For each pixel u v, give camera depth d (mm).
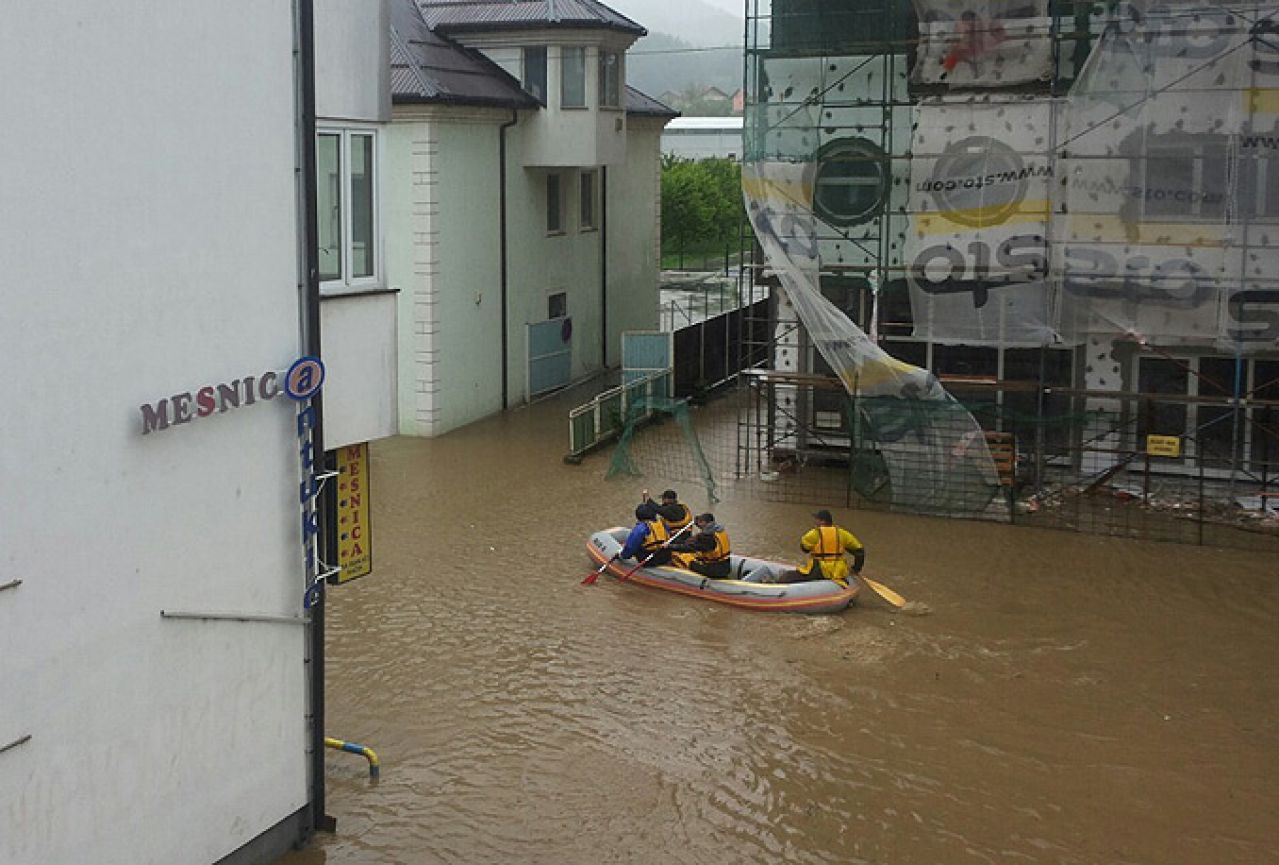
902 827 10789
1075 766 11875
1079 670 14039
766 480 21734
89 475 8047
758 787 11430
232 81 8883
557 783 11430
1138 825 10828
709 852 10359
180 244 8570
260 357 9359
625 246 32875
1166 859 10305
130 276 8203
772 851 10391
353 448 10891
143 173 8234
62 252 7723
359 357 10766
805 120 20750
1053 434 20719
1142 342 19375
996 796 11320
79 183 7793
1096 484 20203
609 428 24297
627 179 32781
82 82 7750
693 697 13273
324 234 10461
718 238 54312
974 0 19484
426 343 24422
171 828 8938
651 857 10273
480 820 10773
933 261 20109
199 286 8758
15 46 7312
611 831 10648
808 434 22406
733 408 28219
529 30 26734
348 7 10367
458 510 19844
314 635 10211
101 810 8336
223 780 9398
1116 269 19203
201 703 9125
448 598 16047
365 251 10844
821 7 20672
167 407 8508
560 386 29562
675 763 11852
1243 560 17531
